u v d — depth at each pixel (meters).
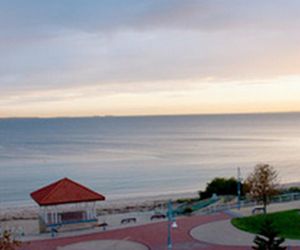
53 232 38.47
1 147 184.00
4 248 16.34
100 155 151.00
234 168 115.62
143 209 64.94
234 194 61.34
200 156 144.25
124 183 96.56
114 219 52.41
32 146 188.12
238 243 33.44
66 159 140.25
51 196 42.09
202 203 55.72
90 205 59.06
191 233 36.56
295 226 37.88
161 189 89.56
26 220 59.09
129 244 34.03
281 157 137.88
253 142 196.62
